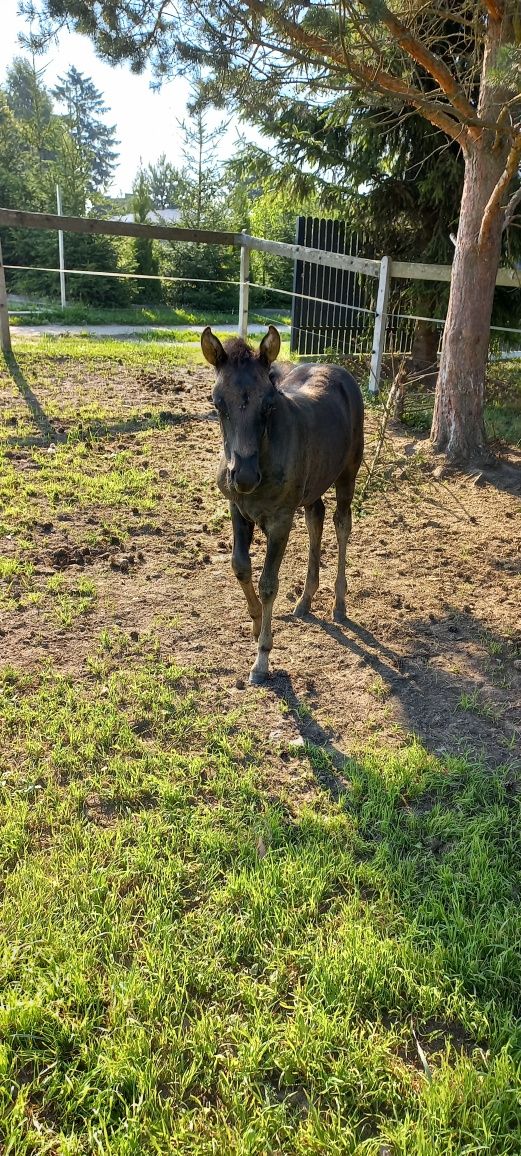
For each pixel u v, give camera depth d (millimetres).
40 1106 2107
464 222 7328
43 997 2363
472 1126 2068
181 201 26766
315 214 15188
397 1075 2219
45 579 5164
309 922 2723
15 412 8500
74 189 22281
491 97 6727
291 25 5301
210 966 2496
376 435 8781
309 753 3660
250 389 3410
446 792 3447
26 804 3170
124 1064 2172
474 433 7812
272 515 3961
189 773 3469
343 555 4914
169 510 6445
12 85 37219
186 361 11992
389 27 5242
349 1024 2355
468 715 4035
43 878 2801
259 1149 1998
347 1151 1988
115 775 3445
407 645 4715
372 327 14391
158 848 3014
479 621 5008
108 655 4363
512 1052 2262
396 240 12359
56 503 6344
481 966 2562
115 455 7480
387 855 3037
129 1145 1959
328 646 4680
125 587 5168
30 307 19359
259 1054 2209
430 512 6863
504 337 11672
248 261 12984
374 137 10508
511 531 6414
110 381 10297
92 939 2570
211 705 4004
